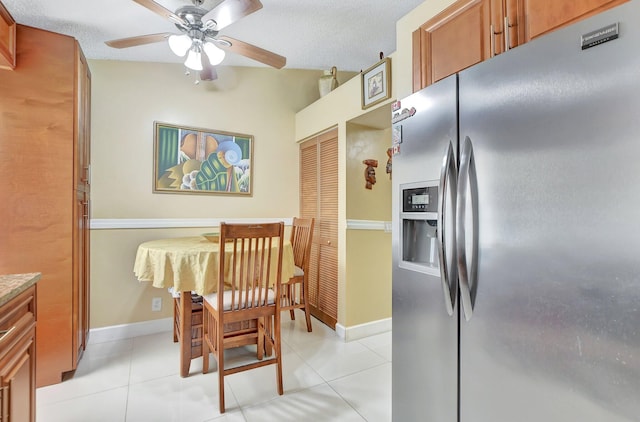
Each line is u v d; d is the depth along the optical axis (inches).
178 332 98.3
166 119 113.8
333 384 81.5
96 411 69.7
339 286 112.6
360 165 113.3
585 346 32.7
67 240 81.3
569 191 33.8
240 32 98.0
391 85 87.8
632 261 29.4
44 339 79.1
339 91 112.1
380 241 117.4
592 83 32.0
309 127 130.1
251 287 80.3
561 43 34.5
